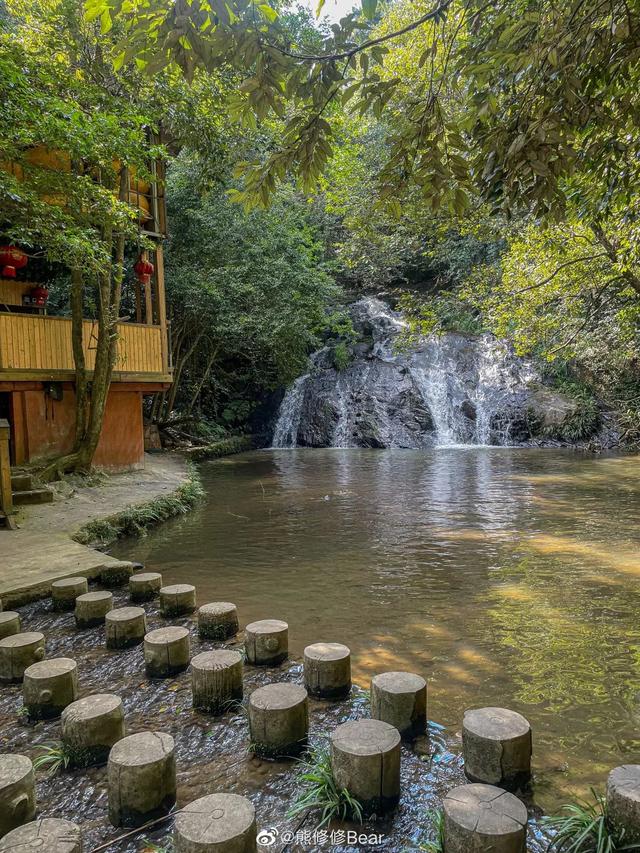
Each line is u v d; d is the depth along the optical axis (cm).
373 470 1462
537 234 1097
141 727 316
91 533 739
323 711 324
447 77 321
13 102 658
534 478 1277
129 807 238
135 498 919
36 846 196
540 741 303
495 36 322
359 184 1529
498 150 314
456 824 202
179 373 1823
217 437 2003
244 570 627
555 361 2009
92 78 918
